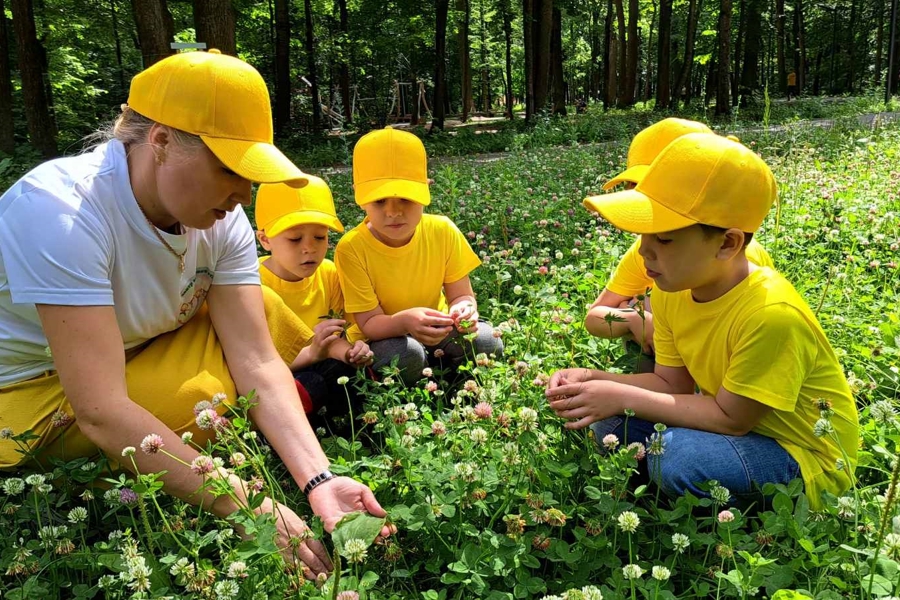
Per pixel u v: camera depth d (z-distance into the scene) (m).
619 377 2.74
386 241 3.65
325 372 3.34
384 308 3.77
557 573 2.17
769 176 2.31
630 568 1.79
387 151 3.46
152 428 2.21
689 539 2.05
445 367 3.73
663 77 31.97
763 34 41.28
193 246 2.59
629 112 29.25
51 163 2.39
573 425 2.51
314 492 2.24
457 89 51.03
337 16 31.50
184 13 22.45
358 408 3.38
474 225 6.27
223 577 2.00
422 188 3.50
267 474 2.21
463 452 2.41
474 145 19.72
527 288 4.27
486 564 2.01
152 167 2.33
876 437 2.60
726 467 2.27
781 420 2.31
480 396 2.65
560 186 7.88
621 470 2.30
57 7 19.92
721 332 2.38
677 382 2.70
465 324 3.29
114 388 2.23
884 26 44.72
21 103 20.62
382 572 2.16
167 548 2.15
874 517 2.08
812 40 49.50
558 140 18.41
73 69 20.73
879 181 7.07
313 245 3.39
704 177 2.24
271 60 29.34
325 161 17.45
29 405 2.50
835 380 2.35
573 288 4.52
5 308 2.45
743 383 2.27
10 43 20.14
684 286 2.38
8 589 2.02
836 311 3.81
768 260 2.86
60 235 2.21
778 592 1.72
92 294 2.24
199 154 2.15
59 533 2.11
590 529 2.15
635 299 3.21
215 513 2.21
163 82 2.18
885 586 1.73
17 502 2.49
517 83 59.19
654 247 2.37
